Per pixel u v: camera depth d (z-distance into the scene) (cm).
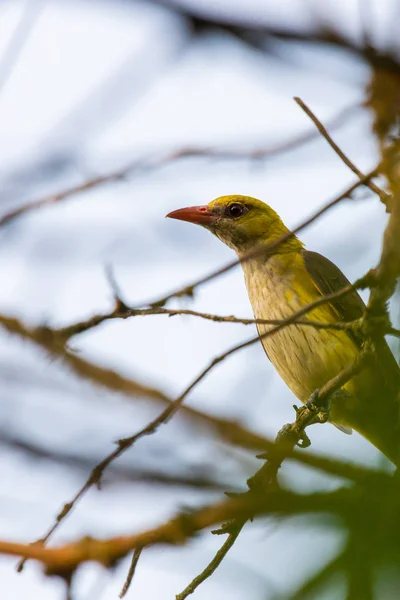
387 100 605
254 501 445
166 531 498
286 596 384
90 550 501
